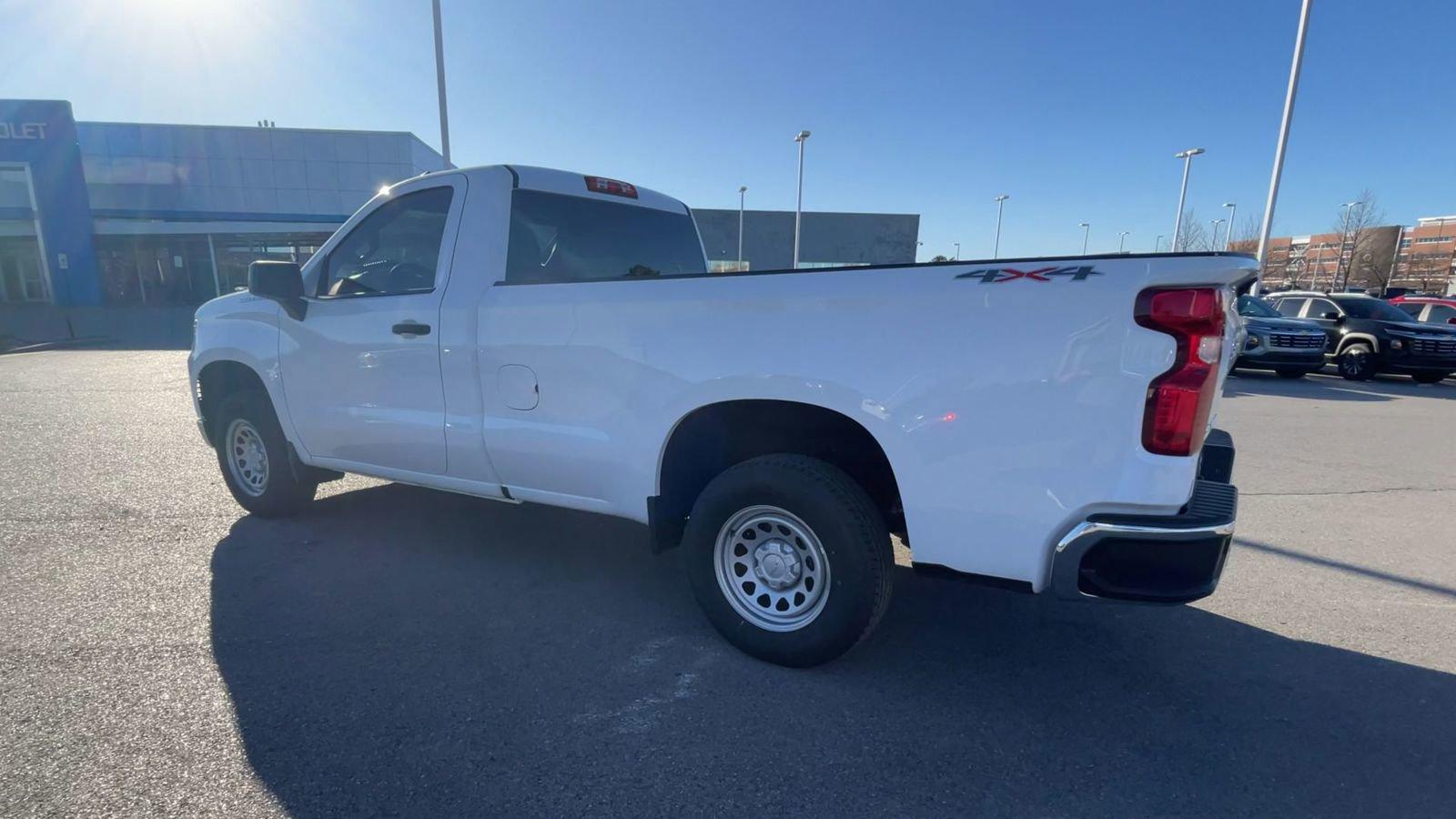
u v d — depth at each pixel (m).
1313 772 2.55
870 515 2.94
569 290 3.44
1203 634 3.60
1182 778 2.50
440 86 16.22
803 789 2.41
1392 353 15.27
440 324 3.83
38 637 3.33
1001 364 2.54
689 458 3.40
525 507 5.46
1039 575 2.61
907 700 2.95
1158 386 2.37
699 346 3.07
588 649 3.32
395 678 3.04
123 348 20.27
